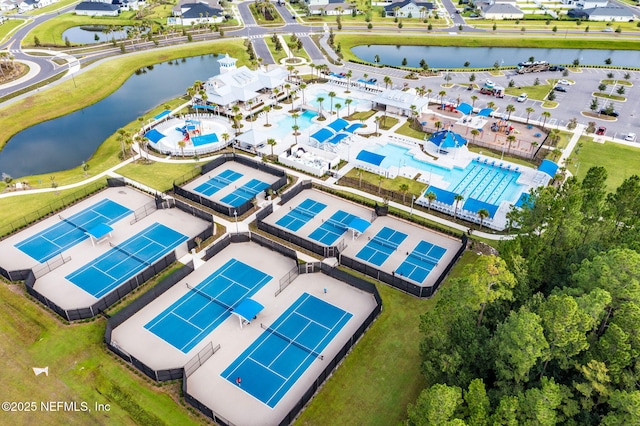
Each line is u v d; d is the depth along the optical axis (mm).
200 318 67750
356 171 106562
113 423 53656
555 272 63781
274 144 110750
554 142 116562
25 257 79625
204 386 57812
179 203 91312
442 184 101750
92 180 102312
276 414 54531
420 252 81562
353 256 80625
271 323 67000
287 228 87625
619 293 50219
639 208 70375
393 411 54844
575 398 46469
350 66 175750
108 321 64188
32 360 61062
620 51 197000
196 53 192625
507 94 148875
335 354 62406
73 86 152125
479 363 51281
